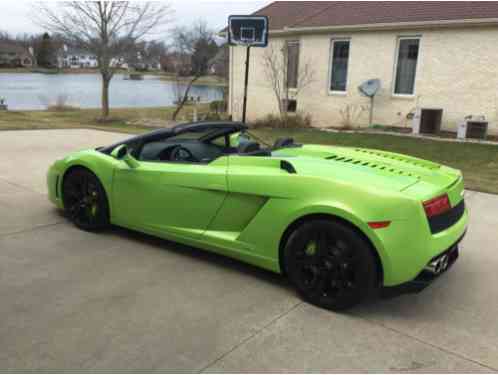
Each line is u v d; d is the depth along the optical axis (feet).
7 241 12.92
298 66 48.83
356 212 8.79
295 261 9.73
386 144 34.40
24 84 136.67
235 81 54.60
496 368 7.70
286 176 9.82
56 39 69.05
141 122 56.80
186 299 9.80
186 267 11.46
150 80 168.76
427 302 10.00
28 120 52.37
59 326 8.60
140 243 13.05
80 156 13.91
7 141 32.12
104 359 7.65
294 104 49.98
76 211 14.05
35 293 9.87
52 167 14.87
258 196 10.21
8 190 18.45
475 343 8.44
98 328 8.57
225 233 11.09
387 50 41.68
